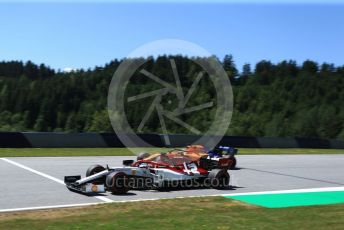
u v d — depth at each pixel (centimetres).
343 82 14600
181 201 1697
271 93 12700
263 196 1906
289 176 2620
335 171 2966
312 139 5266
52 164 2803
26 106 12475
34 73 18288
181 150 2192
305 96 13500
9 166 2639
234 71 13088
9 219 1348
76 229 1215
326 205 1716
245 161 3409
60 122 11512
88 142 4019
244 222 1344
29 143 3756
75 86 12094
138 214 1447
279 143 4972
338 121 11831
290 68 15512
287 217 1439
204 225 1286
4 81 14338
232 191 2006
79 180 1853
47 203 1617
